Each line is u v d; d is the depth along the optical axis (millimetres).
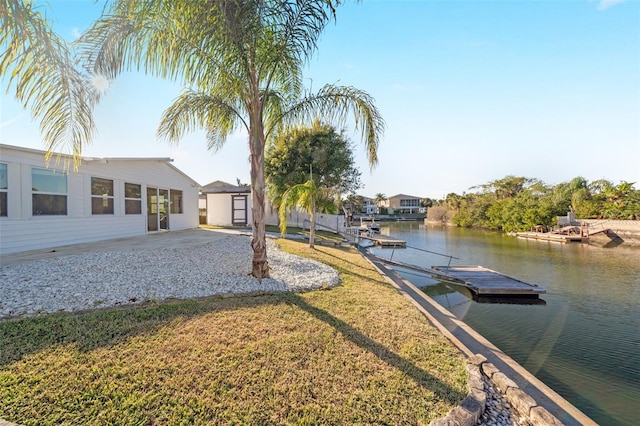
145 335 3055
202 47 4316
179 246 8039
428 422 2119
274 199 16734
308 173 16688
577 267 12617
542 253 16547
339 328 3516
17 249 6867
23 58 3217
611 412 3422
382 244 18109
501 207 32438
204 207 19641
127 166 10406
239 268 6043
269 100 5598
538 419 2256
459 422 2125
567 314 6879
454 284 9219
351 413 2158
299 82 5797
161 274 5277
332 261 8008
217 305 4012
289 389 2373
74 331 3086
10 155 6758
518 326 6098
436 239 23781
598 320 6488
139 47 4203
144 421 1969
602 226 23625
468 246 19469
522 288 8141
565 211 28234
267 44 4703
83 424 1907
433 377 2670
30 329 3098
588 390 3854
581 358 4707
